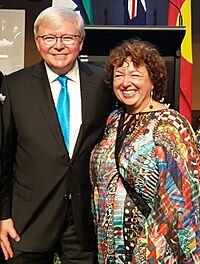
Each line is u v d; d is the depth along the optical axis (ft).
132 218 6.24
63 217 7.23
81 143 7.12
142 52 6.44
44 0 12.19
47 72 7.29
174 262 6.04
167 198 6.03
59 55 6.99
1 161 7.18
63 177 7.08
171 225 6.02
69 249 7.44
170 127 6.21
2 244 7.37
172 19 11.14
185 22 11.00
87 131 7.17
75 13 7.10
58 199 7.13
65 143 7.09
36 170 7.08
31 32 12.25
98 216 6.63
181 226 6.02
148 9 11.62
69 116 7.17
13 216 7.32
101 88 7.42
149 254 6.10
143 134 6.30
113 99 7.48
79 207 7.22
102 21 11.68
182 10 11.08
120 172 6.35
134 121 6.50
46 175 7.05
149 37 7.95
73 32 6.98
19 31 11.43
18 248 7.29
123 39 8.01
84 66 7.56
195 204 6.12
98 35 7.89
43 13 7.01
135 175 6.17
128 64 6.47
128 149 6.32
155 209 6.08
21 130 7.09
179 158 6.07
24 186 7.23
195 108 12.51
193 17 12.46
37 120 7.07
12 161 7.35
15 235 7.28
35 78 7.28
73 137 7.14
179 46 7.98
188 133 6.23
